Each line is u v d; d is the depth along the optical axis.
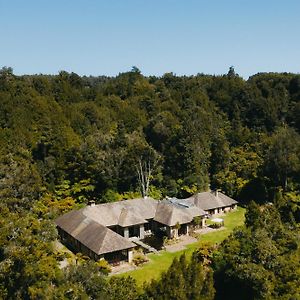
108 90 124.56
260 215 49.12
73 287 30.38
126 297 32.22
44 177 76.75
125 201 63.75
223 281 40.41
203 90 121.94
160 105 110.12
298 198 68.62
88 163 77.38
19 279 31.91
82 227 55.25
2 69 109.12
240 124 105.25
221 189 85.38
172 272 33.28
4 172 67.75
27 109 88.38
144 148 80.94
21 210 60.34
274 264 38.25
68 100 108.31
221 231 64.38
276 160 78.56
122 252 51.06
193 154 84.06
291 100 110.25
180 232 62.09
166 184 83.44
